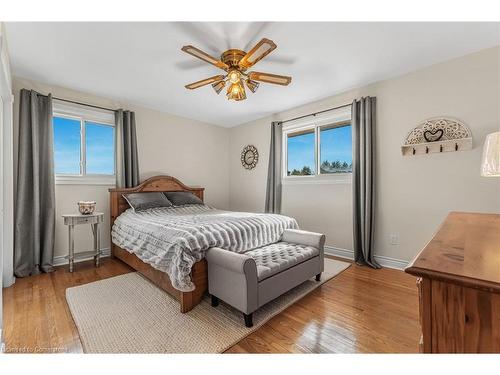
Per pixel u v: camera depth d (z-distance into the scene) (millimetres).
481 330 587
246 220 2541
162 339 1562
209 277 2010
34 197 2736
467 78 2396
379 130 3014
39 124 2881
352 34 2043
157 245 2182
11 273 2412
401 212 2854
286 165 4250
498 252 782
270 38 2086
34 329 1679
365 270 2854
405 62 2537
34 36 2021
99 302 2061
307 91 3307
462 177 2449
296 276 2150
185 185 4258
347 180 3381
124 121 3586
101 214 3062
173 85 3080
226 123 4922
